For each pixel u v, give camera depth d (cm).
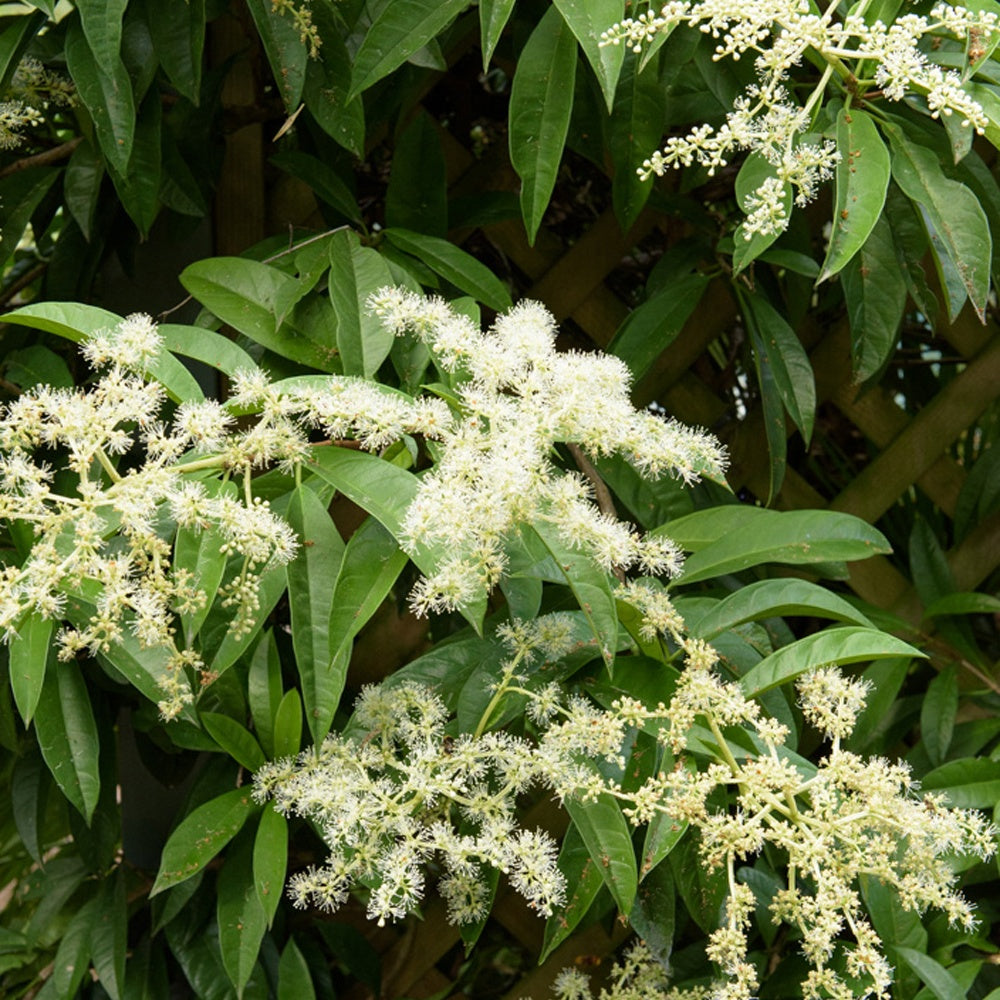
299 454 108
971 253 114
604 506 145
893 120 122
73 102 153
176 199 155
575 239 195
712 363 196
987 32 109
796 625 197
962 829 111
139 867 176
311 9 131
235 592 105
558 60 121
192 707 120
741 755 116
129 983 160
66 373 150
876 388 189
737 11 109
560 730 108
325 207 167
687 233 180
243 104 176
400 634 179
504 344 111
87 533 98
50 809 194
